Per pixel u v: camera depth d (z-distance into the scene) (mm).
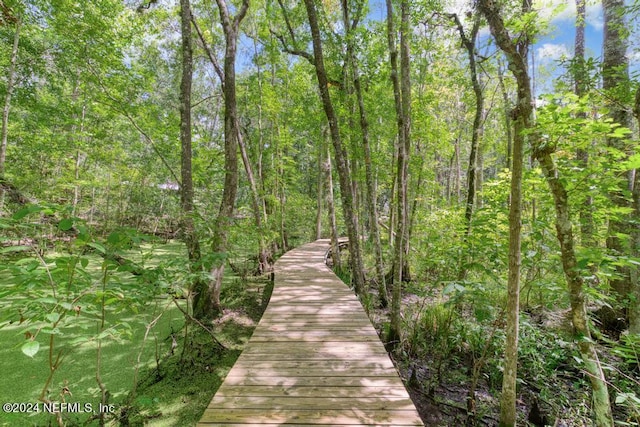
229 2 8789
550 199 2877
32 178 9617
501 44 2160
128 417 2670
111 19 6438
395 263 4277
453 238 4844
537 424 2781
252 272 8438
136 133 11594
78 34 6062
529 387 3387
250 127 11750
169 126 7160
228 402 2182
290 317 4012
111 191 13461
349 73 7355
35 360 3436
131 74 6656
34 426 2471
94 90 6820
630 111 3217
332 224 8914
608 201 2639
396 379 2512
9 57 7488
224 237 4965
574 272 2203
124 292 2416
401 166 4562
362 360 2834
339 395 2281
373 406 2154
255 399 2221
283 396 2262
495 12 2166
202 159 8430
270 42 8859
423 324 4598
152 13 7184
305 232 15781
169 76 12953
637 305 2859
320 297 4953
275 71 10828
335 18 8117
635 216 3262
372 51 6559
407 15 5258
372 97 7910
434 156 13305
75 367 3377
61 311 1818
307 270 7176
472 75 5918
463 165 16703
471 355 3848
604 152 2432
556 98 2115
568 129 2000
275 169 11648
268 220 9828
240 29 9383
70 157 10852
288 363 2770
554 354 3467
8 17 6484
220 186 7930
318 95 8734
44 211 1693
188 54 5145
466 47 5953
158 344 4035
